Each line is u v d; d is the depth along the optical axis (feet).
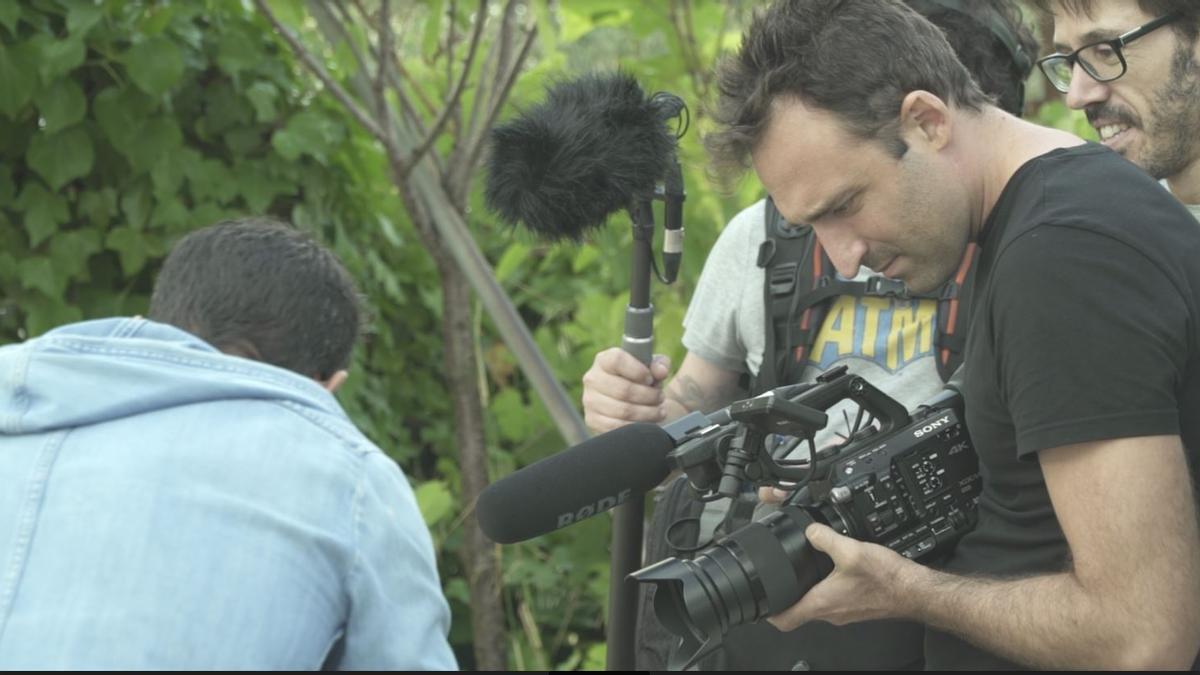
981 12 7.65
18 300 11.14
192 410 5.64
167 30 11.09
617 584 7.62
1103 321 5.47
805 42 6.12
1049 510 6.21
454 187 11.73
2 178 11.00
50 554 5.38
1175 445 5.51
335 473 5.58
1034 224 5.69
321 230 12.14
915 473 6.40
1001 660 6.50
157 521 5.37
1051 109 11.29
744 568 6.20
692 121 10.62
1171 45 7.45
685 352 10.96
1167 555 5.45
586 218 7.29
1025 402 5.61
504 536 6.49
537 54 13.99
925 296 7.65
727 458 6.44
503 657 12.50
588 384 8.04
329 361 6.17
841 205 6.14
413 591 5.69
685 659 6.48
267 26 11.81
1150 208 5.74
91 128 11.18
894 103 6.00
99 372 5.67
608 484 6.59
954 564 6.63
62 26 10.94
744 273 8.27
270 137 11.88
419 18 14.10
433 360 13.94
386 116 11.46
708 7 11.45
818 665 7.43
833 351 7.81
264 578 5.33
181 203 11.48
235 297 5.92
